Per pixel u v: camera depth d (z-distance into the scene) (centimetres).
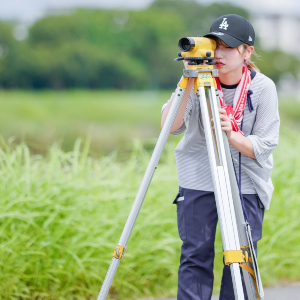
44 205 973
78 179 1051
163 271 1050
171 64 14288
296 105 10712
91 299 955
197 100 707
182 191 748
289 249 1179
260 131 702
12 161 1028
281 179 1259
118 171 1148
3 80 13462
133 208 663
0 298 903
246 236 670
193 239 732
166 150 1395
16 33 14038
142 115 10456
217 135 632
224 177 620
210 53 643
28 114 9975
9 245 930
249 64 742
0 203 953
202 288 730
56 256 959
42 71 13475
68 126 6800
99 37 14212
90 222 1004
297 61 16062
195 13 15338
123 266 991
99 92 13388
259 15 17000
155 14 14762
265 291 1063
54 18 13938
